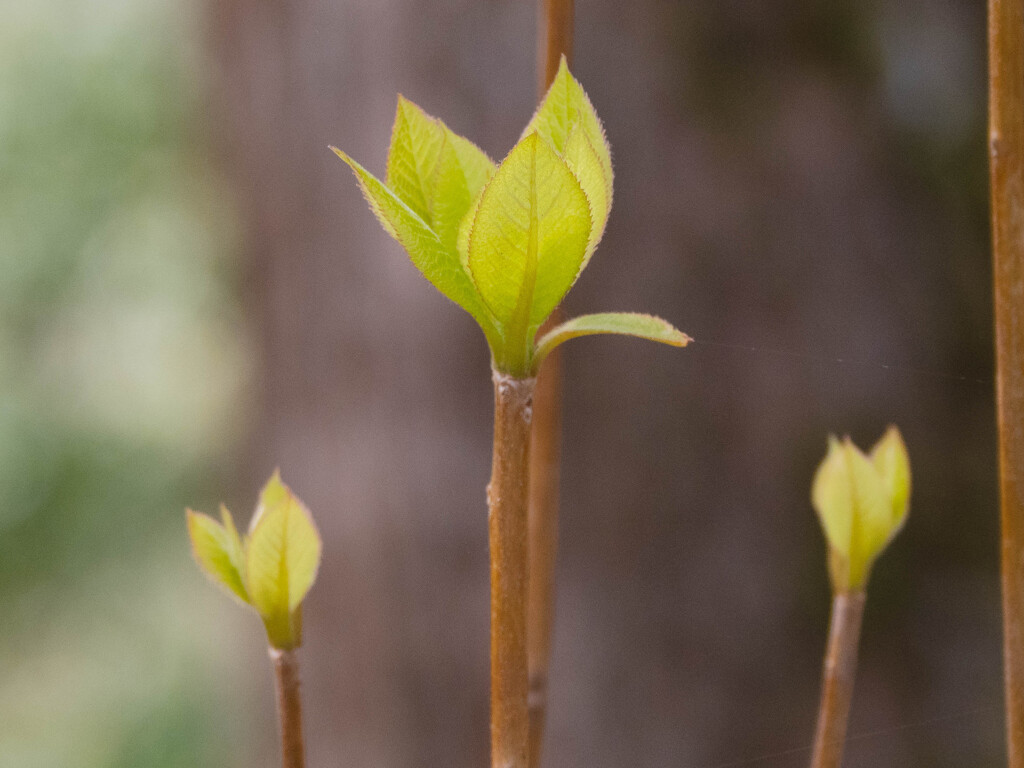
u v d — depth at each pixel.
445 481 2.12
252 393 2.51
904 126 1.80
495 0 1.95
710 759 1.91
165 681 4.45
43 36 4.60
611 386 1.90
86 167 4.62
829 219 1.82
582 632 1.95
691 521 1.90
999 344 0.53
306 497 2.31
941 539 1.84
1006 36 0.52
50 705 4.44
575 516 1.94
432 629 2.15
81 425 4.57
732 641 1.90
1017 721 0.53
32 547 4.47
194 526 0.53
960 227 1.82
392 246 2.14
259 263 2.38
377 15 2.05
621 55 1.84
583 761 1.95
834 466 0.55
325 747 2.31
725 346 1.86
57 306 4.60
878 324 1.83
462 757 2.16
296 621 0.53
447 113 2.00
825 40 1.79
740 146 1.82
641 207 1.86
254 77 2.30
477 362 2.10
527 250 0.49
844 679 0.55
